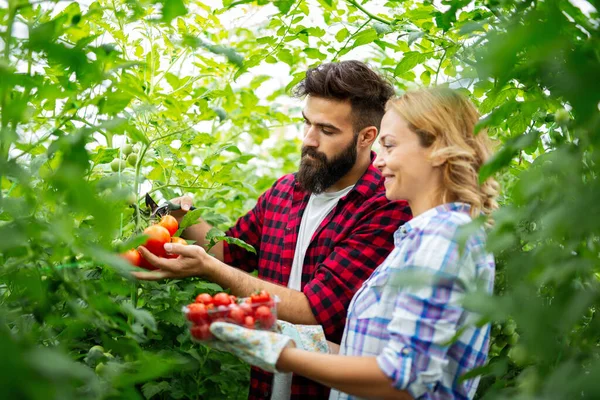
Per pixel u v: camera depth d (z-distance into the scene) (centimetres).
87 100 122
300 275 211
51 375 75
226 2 196
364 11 201
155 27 198
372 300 153
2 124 99
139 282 171
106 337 122
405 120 151
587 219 86
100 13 160
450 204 147
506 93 170
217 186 231
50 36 98
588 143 99
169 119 215
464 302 93
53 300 133
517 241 154
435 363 131
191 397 189
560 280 98
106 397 109
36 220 104
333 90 197
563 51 80
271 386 204
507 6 114
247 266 235
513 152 101
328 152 201
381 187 207
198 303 142
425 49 216
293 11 204
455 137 147
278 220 222
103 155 187
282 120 288
